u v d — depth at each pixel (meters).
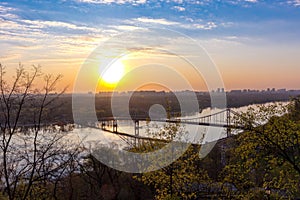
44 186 17.00
